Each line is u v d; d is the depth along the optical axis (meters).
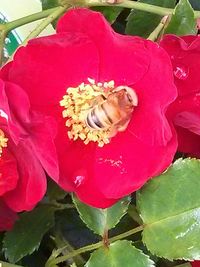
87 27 0.10
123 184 0.10
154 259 0.11
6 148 0.10
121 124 0.10
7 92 0.09
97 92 0.11
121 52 0.10
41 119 0.09
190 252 0.10
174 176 0.10
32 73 0.10
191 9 0.11
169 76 0.10
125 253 0.11
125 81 0.11
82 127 0.11
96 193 0.10
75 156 0.10
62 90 0.11
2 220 0.11
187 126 0.10
